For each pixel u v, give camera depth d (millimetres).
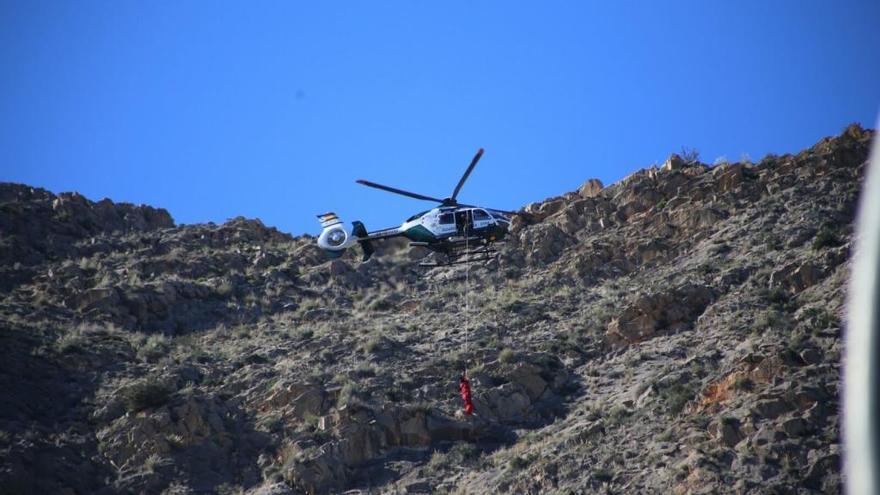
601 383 129125
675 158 195000
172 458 118375
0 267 171750
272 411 127438
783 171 181750
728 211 173875
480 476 111938
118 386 133625
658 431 109938
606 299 153750
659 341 135375
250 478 116750
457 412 125188
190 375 138375
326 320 162750
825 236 146875
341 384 131875
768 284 141125
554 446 112688
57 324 151625
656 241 169625
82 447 120125
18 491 109750
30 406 126562
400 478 114375
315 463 114875
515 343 143125
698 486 96875
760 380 112375
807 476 95812
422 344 147125
